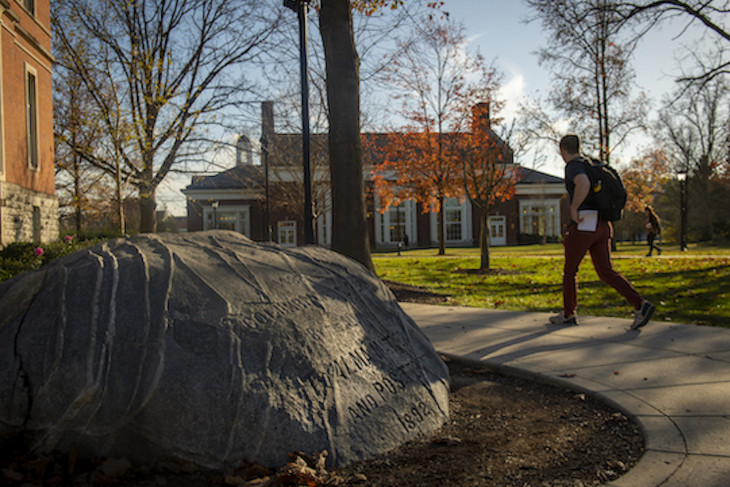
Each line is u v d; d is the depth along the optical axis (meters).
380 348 3.26
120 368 2.42
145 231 24.97
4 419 2.37
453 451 2.75
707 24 14.38
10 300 2.62
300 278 3.25
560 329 5.61
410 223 48.50
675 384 3.52
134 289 2.67
